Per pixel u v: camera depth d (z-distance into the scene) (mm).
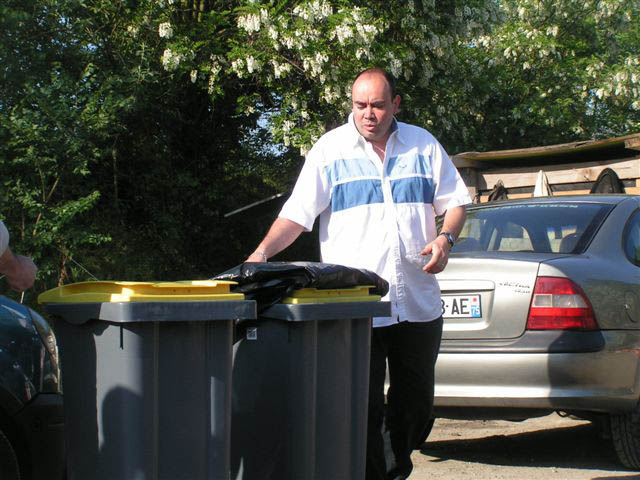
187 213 16812
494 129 19750
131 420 3324
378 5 15625
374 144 4582
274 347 3848
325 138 4629
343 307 3855
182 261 16141
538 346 5688
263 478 3869
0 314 4219
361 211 4512
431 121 16922
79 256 13203
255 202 16547
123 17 14898
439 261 4387
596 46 20828
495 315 5816
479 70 18375
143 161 15859
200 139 17172
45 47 13812
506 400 5727
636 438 5945
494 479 5742
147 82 14484
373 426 4461
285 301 3812
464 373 5812
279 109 16156
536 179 12750
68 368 3506
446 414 5996
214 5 16031
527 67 19594
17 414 4047
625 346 5863
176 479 3387
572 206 6637
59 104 12508
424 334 4578
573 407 5684
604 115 20828
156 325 3350
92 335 3412
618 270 6090
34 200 12492
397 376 4656
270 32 14062
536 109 19172
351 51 14367
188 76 15812
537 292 5754
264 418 3867
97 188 15039
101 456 3400
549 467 6137
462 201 4621
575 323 5707
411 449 4777
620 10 20375
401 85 16469
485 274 5883
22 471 4098
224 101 16906
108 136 13312
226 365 3469
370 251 4504
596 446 6867
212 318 3373
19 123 12062
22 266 3494
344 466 3955
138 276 14500
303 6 14008
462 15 16406
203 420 3422
